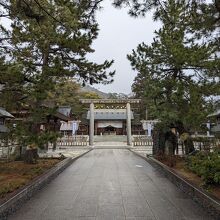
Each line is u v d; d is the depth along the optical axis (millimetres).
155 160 16984
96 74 15750
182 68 16094
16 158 16859
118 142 51250
